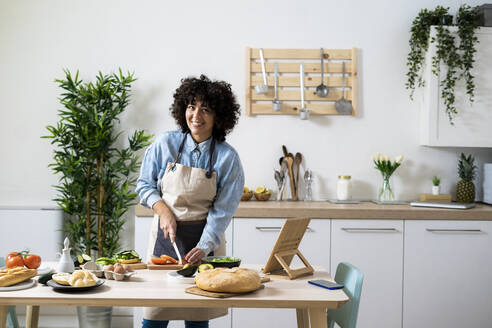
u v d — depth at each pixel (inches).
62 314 154.4
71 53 157.3
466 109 149.6
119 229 150.7
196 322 96.6
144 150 157.4
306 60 158.6
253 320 136.9
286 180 158.2
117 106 149.3
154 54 158.1
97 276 80.7
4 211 150.9
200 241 92.7
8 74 156.9
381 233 138.4
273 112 157.6
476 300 139.0
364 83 159.0
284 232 84.4
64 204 154.9
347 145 159.2
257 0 158.1
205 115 92.5
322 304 70.0
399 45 158.7
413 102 158.7
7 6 156.4
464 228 138.9
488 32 147.9
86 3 157.1
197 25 158.1
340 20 158.6
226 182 96.6
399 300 138.7
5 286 72.2
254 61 158.4
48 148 157.6
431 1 158.1
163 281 78.5
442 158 159.6
